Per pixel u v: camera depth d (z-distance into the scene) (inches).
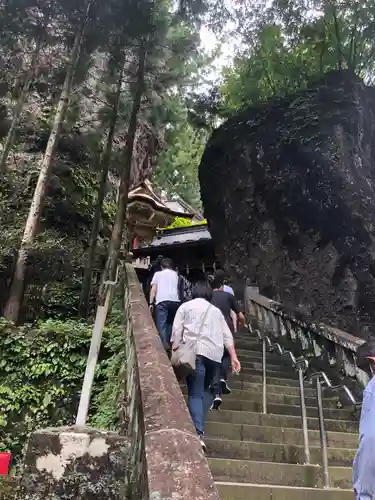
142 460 83.7
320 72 518.3
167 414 92.5
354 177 429.7
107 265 404.5
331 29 505.7
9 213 502.0
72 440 92.8
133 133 454.9
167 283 300.8
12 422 300.2
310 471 166.2
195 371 171.9
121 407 211.3
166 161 962.7
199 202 1242.0
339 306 417.7
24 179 539.5
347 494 149.3
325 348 343.0
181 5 463.8
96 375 293.7
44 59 526.6
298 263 474.9
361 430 103.7
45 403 305.6
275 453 181.6
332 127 452.4
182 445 79.4
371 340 121.5
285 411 234.7
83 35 453.7
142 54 471.2
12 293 370.3
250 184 548.1
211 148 611.5
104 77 500.1
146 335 180.2
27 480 89.8
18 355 318.7
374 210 419.5
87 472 90.6
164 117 570.6
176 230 760.3
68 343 322.7
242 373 289.9
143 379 116.5
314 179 455.2
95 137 564.7
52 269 447.8
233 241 576.1
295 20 514.6
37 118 579.8
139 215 680.4
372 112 498.6
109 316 336.8
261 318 455.5
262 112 543.5
